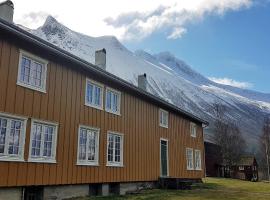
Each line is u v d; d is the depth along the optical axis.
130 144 22.36
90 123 18.62
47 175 15.43
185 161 31.11
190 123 33.47
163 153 27.20
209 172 60.00
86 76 18.64
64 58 16.83
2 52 13.84
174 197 19.25
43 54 15.85
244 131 181.50
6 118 13.84
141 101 24.41
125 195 19.70
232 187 29.06
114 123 20.80
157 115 26.70
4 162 13.48
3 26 13.17
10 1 16.05
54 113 16.19
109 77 19.84
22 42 14.73
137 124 23.52
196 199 18.75
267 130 87.75
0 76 13.66
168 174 27.42
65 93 17.02
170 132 28.77
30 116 14.86
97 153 18.91
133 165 22.48
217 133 72.75
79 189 17.62
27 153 14.55
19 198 14.16
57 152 16.12
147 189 23.66
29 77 15.13
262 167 84.31
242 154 75.19
